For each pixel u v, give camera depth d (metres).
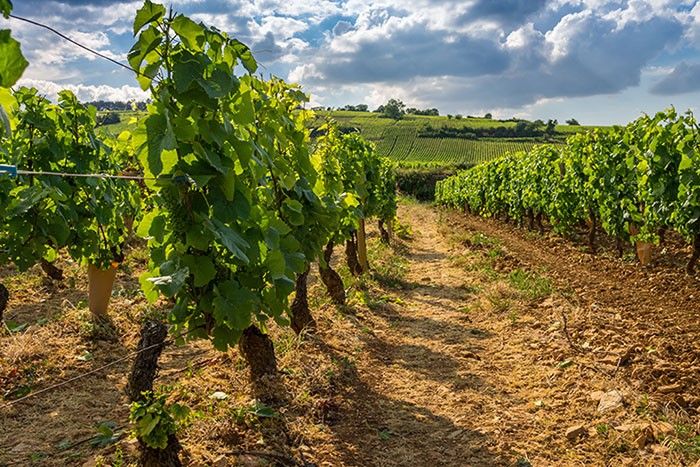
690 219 8.77
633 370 5.00
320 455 3.81
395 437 4.25
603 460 3.77
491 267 11.28
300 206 5.00
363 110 122.12
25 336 5.33
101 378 4.94
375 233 18.22
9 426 3.97
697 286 8.32
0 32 1.12
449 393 5.12
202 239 3.11
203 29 3.03
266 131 4.65
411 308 8.62
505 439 4.16
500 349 6.33
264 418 4.09
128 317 6.47
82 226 5.98
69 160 5.97
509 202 20.66
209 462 3.43
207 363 5.25
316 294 8.11
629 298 7.89
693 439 3.84
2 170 2.26
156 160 2.90
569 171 14.07
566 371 5.29
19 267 5.58
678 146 9.07
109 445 3.62
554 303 7.64
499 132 96.19
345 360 5.66
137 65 2.92
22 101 5.72
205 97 3.02
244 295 3.35
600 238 14.84
